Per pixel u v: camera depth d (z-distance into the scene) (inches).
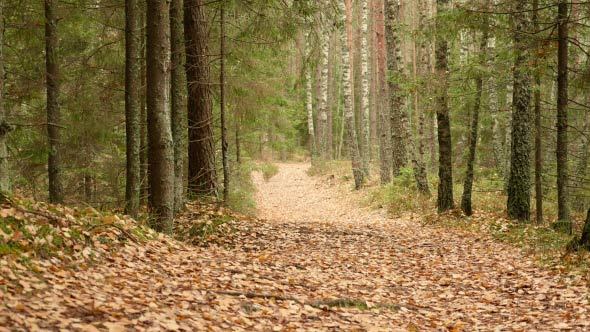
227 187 564.1
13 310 170.9
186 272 285.7
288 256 392.5
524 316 269.4
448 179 630.5
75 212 304.0
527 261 386.9
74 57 524.4
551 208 650.8
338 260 393.1
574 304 281.0
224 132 561.3
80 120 506.6
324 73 1336.1
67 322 172.2
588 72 450.6
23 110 511.8
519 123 543.5
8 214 245.4
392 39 785.6
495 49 546.6
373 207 767.1
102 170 562.9
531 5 478.3
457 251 440.8
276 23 512.1
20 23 436.5
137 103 385.1
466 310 288.5
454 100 621.0
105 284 227.8
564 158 468.4
